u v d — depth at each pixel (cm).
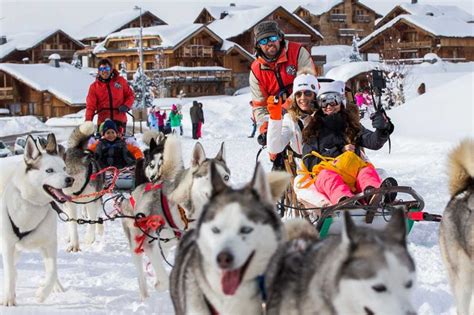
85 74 4984
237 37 5438
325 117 585
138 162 611
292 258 340
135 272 621
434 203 891
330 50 6150
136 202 576
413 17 5409
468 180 441
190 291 351
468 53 5466
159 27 5353
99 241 782
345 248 293
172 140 558
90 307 507
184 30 5125
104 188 780
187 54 5031
